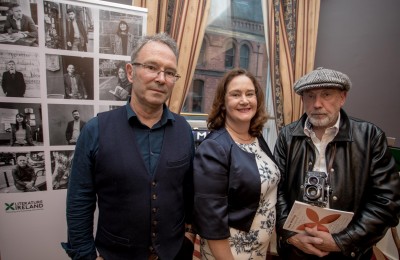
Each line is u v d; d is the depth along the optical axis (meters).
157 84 0.94
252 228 1.03
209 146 1.01
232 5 2.35
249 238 1.03
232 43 2.41
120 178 0.93
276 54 2.38
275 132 2.56
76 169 0.97
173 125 1.07
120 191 0.94
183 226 1.09
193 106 2.36
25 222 1.40
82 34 1.40
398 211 1.05
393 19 2.15
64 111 1.41
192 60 2.07
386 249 2.18
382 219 1.04
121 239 0.96
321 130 1.18
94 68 1.44
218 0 2.28
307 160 1.19
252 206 1.01
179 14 1.98
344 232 1.06
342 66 2.48
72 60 1.39
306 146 1.20
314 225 1.07
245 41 2.45
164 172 0.98
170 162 0.99
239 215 1.00
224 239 0.96
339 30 2.46
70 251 0.97
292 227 1.09
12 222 1.38
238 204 1.01
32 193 1.39
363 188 1.09
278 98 2.45
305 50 2.41
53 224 1.45
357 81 2.41
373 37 2.27
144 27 1.52
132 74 0.99
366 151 1.10
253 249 1.04
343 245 1.03
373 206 1.07
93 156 0.96
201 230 0.96
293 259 1.22
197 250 1.86
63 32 1.36
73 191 0.97
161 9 1.91
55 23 1.34
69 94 1.41
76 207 0.96
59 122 1.41
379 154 1.09
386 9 2.18
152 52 0.94
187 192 1.10
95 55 1.43
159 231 0.98
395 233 1.60
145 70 0.94
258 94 1.12
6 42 1.28
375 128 1.13
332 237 1.05
